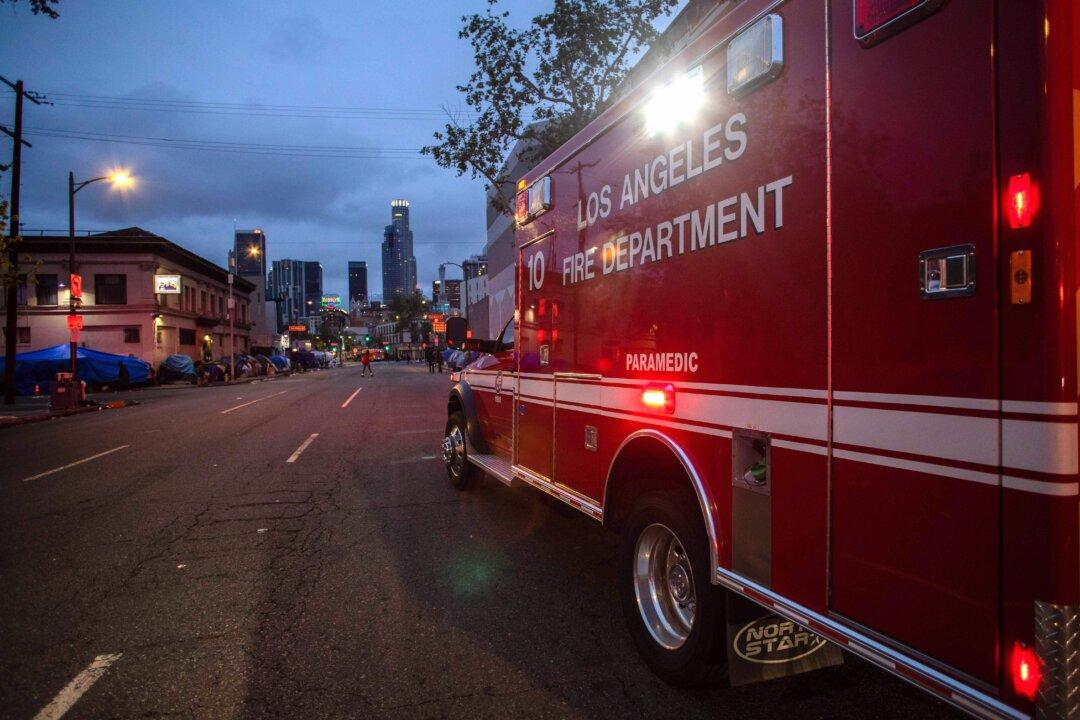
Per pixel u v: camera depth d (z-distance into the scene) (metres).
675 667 3.04
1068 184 1.56
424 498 7.05
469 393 7.01
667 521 3.10
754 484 2.52
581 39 14.55
